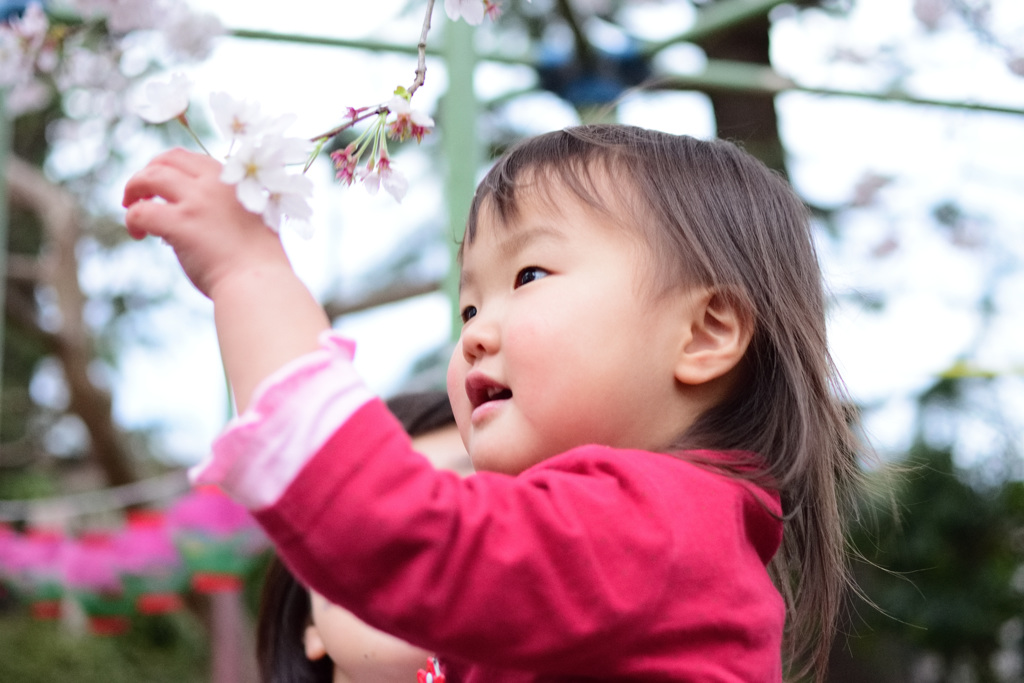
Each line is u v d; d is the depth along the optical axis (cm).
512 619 98
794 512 126
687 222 128
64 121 707
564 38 446
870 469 158
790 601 144
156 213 103
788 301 136
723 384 130
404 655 186
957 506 615
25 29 244
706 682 104
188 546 406
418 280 555
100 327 849
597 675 104
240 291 101
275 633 235
